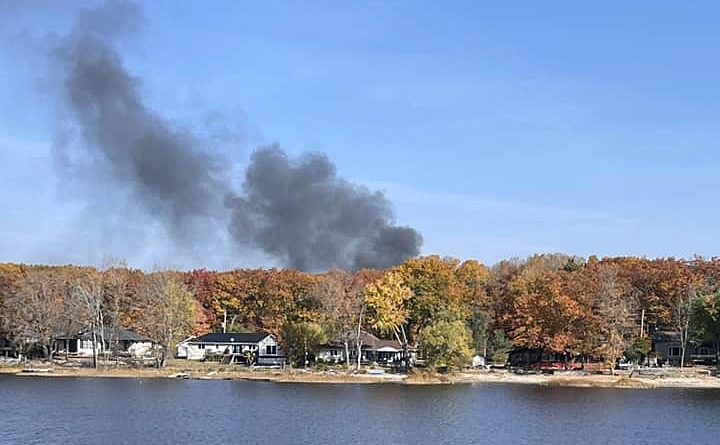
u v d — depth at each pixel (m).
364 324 172.00
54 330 167.75
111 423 87.12
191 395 117.06
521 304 159.75
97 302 162.25
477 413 98.88
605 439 80.69
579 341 152.38
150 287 167.88
